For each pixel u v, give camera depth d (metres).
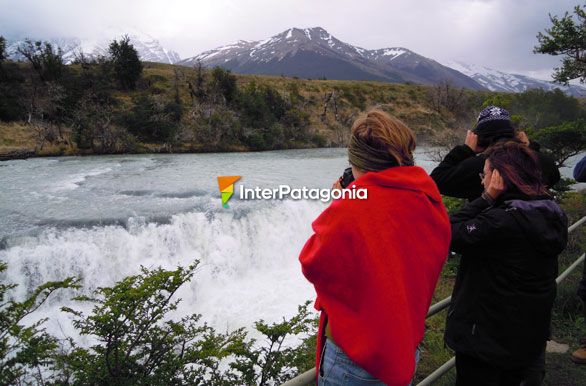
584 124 13.45
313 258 1.34
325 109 63.75
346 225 1.31
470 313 1.98
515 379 2.07
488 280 1.92
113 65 62.28
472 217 1.98
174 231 14.00
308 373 1.68
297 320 5.25
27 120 43.97
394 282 1.27
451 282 8.62
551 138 13.62
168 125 44.44
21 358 4.25
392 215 1.32
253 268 14.70
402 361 1.27
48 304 11.23
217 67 59.06
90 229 13.64
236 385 4.70
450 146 30.61
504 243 1.86
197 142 44.84
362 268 1.29
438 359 5.27
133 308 4.83
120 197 18.22
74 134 39.94
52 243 12.79
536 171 1.98
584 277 3.35
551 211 1.89
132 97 56.12
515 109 39.34
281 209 15.96
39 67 53.31
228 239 14.45
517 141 2.29
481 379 1.99
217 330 10.48
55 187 20.77
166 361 4.83
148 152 41.47
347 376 1.43
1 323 4.63
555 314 4.32
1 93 45.19
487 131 2.37
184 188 20.44
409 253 1.33
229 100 57.53
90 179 23.44
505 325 1.89
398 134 1.44
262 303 11.79
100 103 49.66
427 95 76.62
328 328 1.50
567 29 14.78
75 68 63.53
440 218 1.42
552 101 44.19
